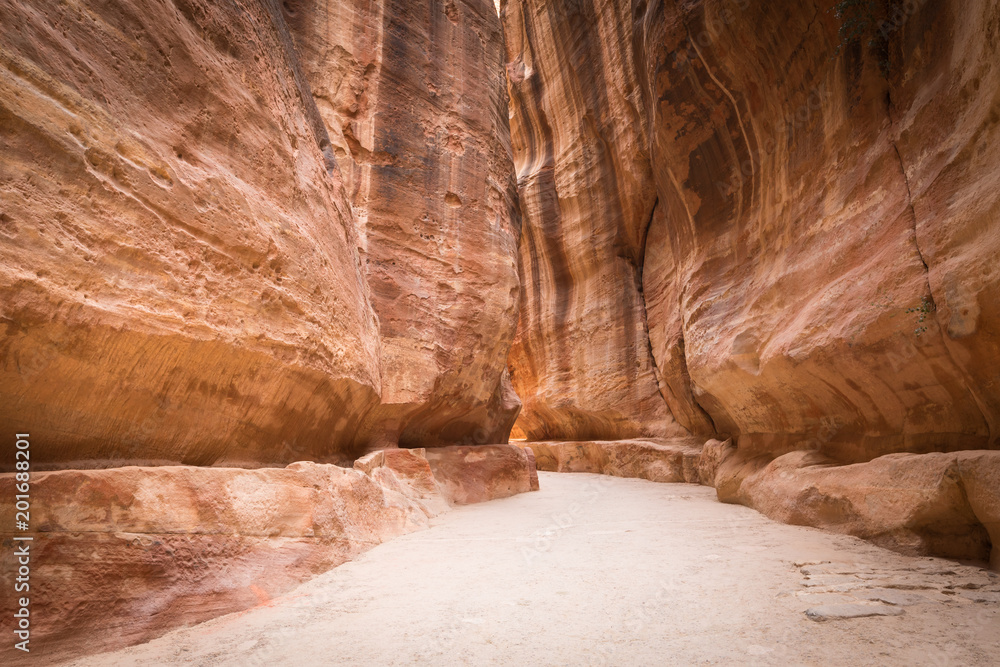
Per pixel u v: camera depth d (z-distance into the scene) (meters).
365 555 5.13
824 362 6.19
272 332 4.55
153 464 3.73
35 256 2.66
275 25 5.97
